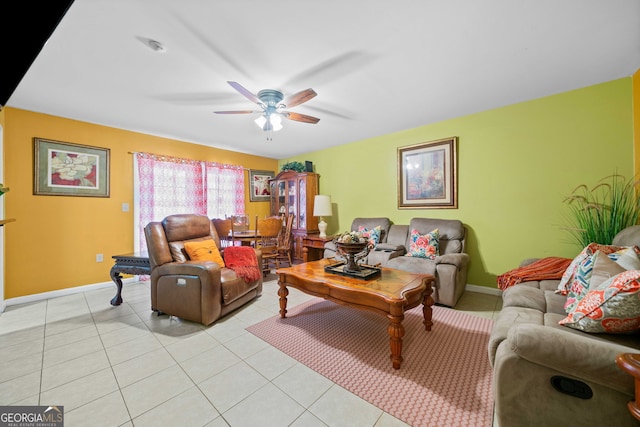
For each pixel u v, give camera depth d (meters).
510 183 3.06
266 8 1.54
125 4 1.49
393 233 3.85
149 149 3.99
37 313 2.65
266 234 4.20
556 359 0.94
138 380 1.60
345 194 4.77
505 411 1.04
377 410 1.35
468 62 2.14
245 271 2.84
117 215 3.66
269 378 1.62
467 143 3.36
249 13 1.58
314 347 1.99
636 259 1.47
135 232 3.81
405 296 1.80
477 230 3.32
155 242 2.62
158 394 1.48
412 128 3.85
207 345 2.02
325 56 2.03
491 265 3.22
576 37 1.84
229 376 1.64
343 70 2.24
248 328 2.31
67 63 2.08
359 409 1.36
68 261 3.27
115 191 3.65
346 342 2.06
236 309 2.76
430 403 1.39
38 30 0.99
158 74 2.26
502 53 2.02
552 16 1.63
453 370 1.68
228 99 2.77
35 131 3.05
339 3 1.51
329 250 4.07
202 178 4.55
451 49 1.96
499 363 1.06
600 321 1.15
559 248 2.78
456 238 3.28
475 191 3.32
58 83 2.40
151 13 1.56
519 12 1.59
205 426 1.26
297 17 1.62
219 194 4.82
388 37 1.82
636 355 0.77
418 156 3.79
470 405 1.37
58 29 1.68
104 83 2.41
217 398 1.45
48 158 3.13
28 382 1.57
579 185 2.64
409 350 1.92
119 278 2.89
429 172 3.69
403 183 3.98
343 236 2.43
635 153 2.35
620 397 0.86
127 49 1.91
